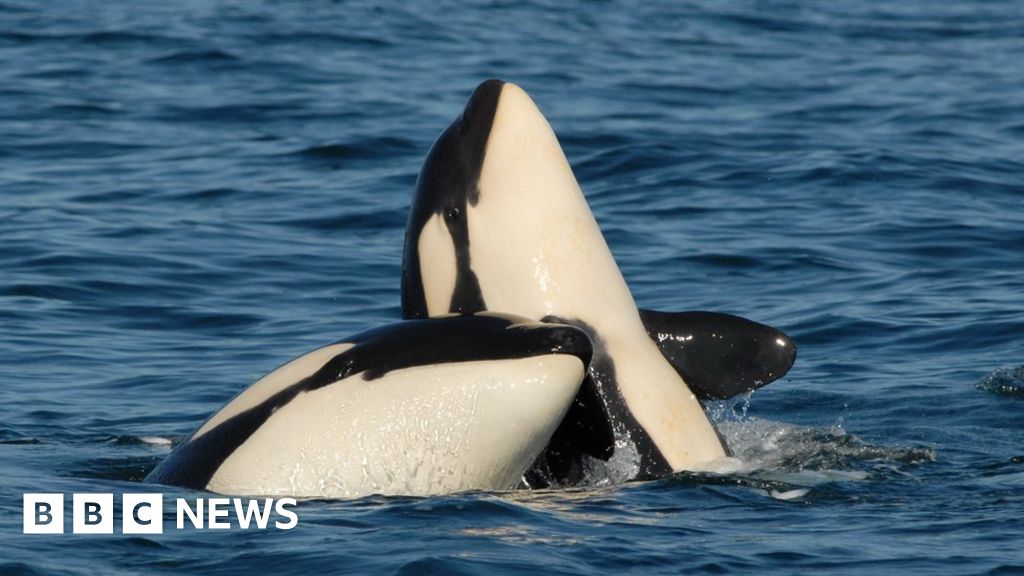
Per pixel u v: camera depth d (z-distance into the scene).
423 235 44.19
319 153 93.38
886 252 73.56
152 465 43.16
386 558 32.66
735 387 42.97
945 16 160.12
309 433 38.78
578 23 149.50
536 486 41.03
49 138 96.56
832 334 61.53
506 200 43.34
